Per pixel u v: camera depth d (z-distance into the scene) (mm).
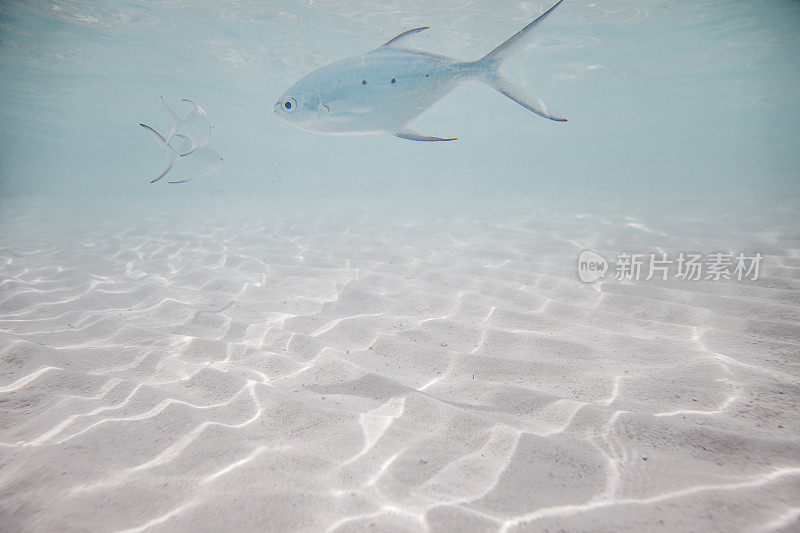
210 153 6027
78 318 3684
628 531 1409
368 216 10875
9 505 1542
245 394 2412
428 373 2734
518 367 2725
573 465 1773
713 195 12578
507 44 2648
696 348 2803
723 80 24062
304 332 3451
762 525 1386
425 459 1860
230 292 4621
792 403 2117
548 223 8656
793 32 15438
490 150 103125
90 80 20219
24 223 10750
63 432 2002
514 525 1468
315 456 1877
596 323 3352
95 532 1426
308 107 2541
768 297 3576
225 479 1708
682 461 1751
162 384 2543
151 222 10789
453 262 5602
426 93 2688
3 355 2738
